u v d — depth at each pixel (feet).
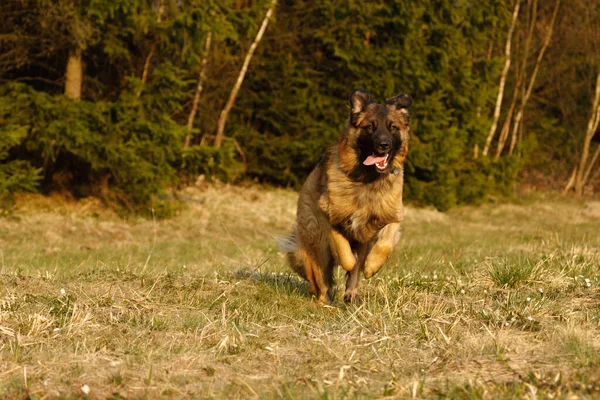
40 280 24.88
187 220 66.08
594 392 12.89
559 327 17.81
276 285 25.36
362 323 19.36
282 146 83.76
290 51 84.89
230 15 64.34
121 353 16.66
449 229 73.87
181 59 62.34
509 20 89.30
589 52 113.80
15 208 59.06
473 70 92.07
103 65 67.62
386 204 22.65
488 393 13.14
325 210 22.90
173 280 25.31
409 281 25.45
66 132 57.41
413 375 14.79
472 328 18.97
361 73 83.15
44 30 60.03
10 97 58.23
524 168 119.03
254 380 14.87
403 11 80.28
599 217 90.07
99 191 65.98
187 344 17.31
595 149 124.67
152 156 62.44
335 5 81.25
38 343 17.20
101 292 22.77
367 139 22.24
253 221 69.26
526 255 34.65
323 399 13.11
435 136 84.07
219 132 80.43
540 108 119.44
